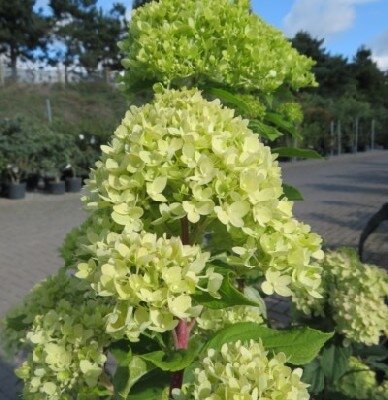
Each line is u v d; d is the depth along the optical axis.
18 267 6.90
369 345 2.55
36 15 40.22
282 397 1.03
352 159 28.78
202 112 1.30
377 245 8.20
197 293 1.14
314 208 11.95
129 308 1.00
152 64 1.97
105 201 1.24
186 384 1.18
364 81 51.38
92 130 15.13
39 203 12.44
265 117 2.48
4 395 3.66
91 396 1.31
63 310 1.48
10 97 24.81
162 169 1.17
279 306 5.02
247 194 1.15
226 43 2.04
